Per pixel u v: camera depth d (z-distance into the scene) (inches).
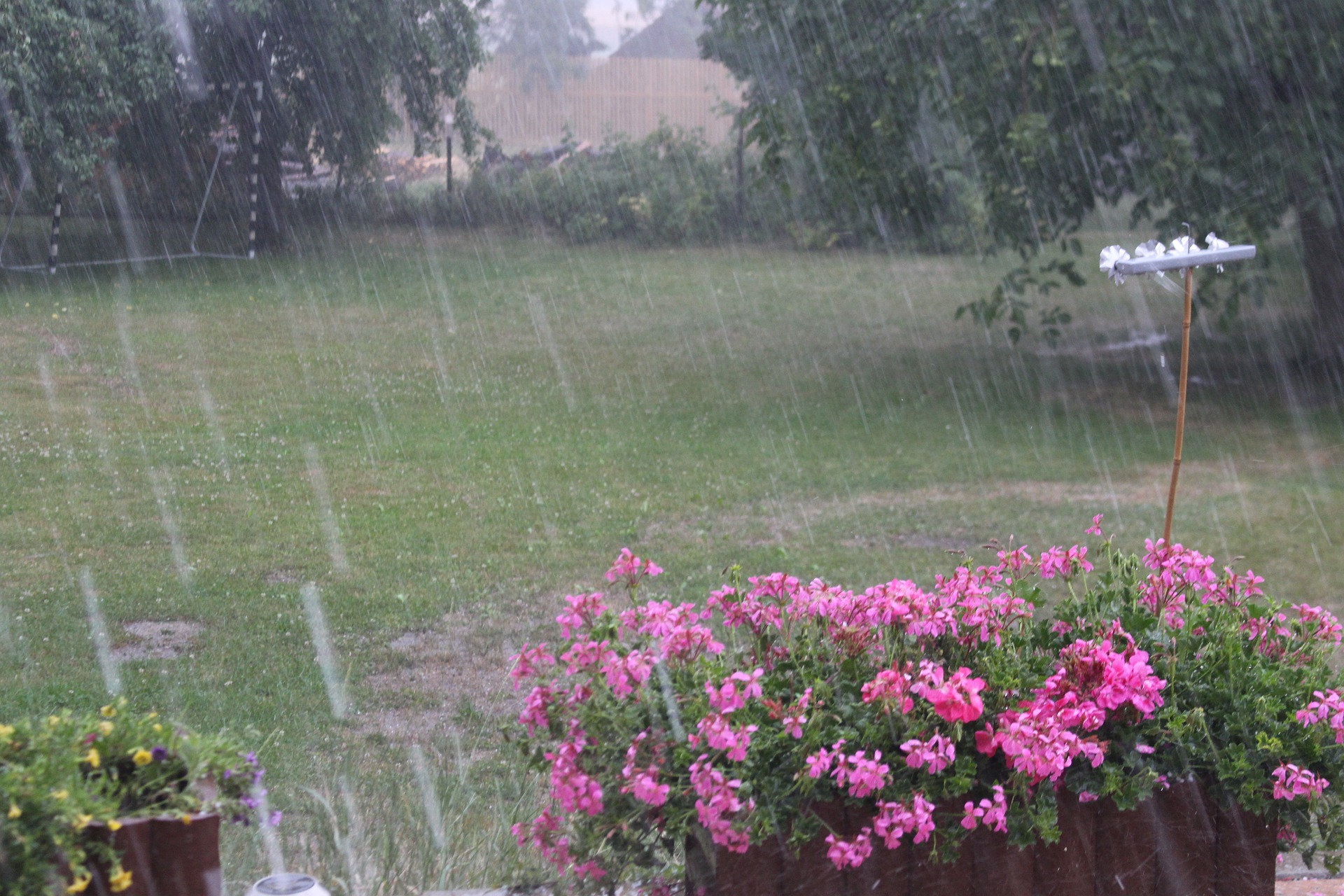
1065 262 509.7
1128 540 314.8
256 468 377.1
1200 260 147.8
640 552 301.1
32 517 313.3
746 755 103.5
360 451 405.1
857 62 514.9
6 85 682.2
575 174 1052.5
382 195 1050.1
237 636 236.1
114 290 717.3
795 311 749.9
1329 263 544.7
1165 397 514.6
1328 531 323.9
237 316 669.9
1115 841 110.4
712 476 386.0
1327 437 441.7
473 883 134.6
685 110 1261.1
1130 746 109.7
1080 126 474.3
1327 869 118.5
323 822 149.2
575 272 879.1
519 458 402.9
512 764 180.2
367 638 238.5
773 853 105.7
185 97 870.4
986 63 478.6
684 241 1016.9
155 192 931.3
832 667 114.3
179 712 197.5
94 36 711.1
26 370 510.6
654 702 110.0
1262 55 439.8
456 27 993.5
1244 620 126.0
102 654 222.5
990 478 387.9
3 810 89.2
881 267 903.7
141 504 330.0
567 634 115.7
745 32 596.7
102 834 92.3
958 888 107.3
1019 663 114.8
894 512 346.0
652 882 115.2
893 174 534.9
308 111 919.0
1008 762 107.0
